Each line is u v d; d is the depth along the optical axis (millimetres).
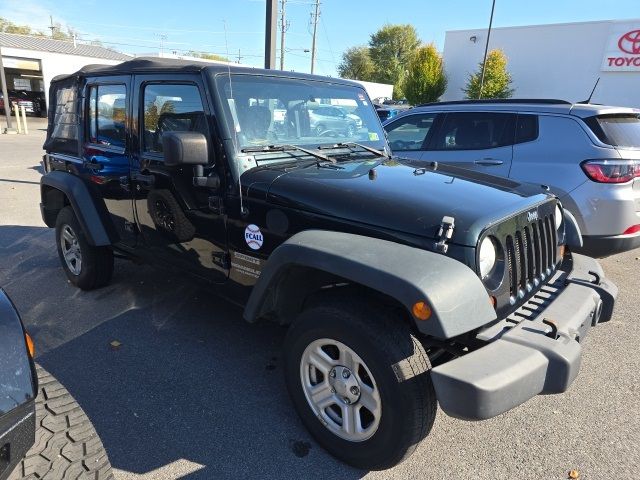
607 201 4516
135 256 3998
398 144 6297
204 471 2432
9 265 5316
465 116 5688
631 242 4605
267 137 3072
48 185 4516
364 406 2301
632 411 2994
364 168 3008
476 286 2033
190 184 3078
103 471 1843
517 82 29500
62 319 4035
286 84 3234
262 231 2764
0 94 30484
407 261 2061
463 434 2752
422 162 3477
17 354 1618
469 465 2512
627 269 5609
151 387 3115
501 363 1994
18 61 28266
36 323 3959
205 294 4578
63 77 4469
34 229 6809
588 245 4684
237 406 2941
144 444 2605
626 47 25203
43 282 4824
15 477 1667
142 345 3633
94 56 31047
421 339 2441
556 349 2082
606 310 2812
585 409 3006
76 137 4238
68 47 31578
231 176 2842
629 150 4613
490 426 2828
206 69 2904
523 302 2516
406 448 2180
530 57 28766
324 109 3455
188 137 2643
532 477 2438
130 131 3529
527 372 1993
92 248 4352
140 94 3385
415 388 2102
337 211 2465
